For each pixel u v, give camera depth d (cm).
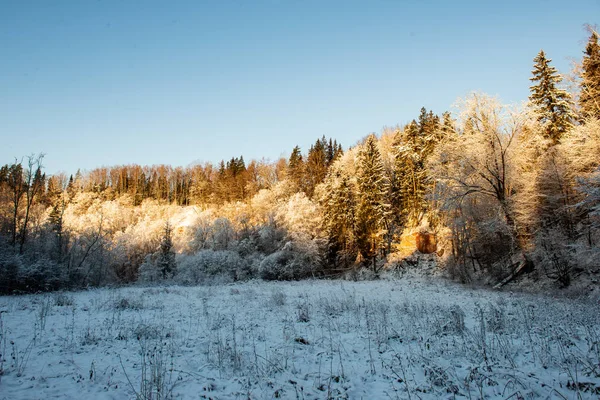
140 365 755
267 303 1619
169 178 11156
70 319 1220
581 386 596
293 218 4425
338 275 4188
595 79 2783
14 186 3228
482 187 2697
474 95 2639
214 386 638
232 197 7375
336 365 748
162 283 3862
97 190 9544
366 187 4209
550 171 2470
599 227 2075
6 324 1115
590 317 1138
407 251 4134
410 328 1045
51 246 3538
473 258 3272
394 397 584
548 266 2402
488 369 680
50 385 634
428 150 4425
